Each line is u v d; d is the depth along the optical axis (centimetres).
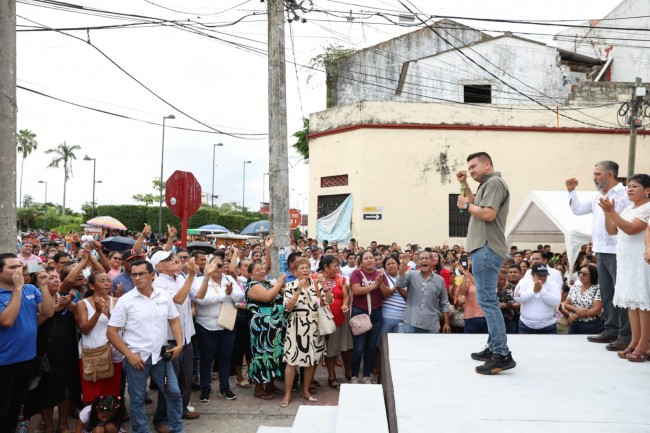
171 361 584
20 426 611
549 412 333
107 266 827
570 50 2766
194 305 707
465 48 2162
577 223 1198
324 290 729
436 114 1898
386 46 2405
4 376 478
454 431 306
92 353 566
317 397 740
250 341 749
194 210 884
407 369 428
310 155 2064
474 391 373
